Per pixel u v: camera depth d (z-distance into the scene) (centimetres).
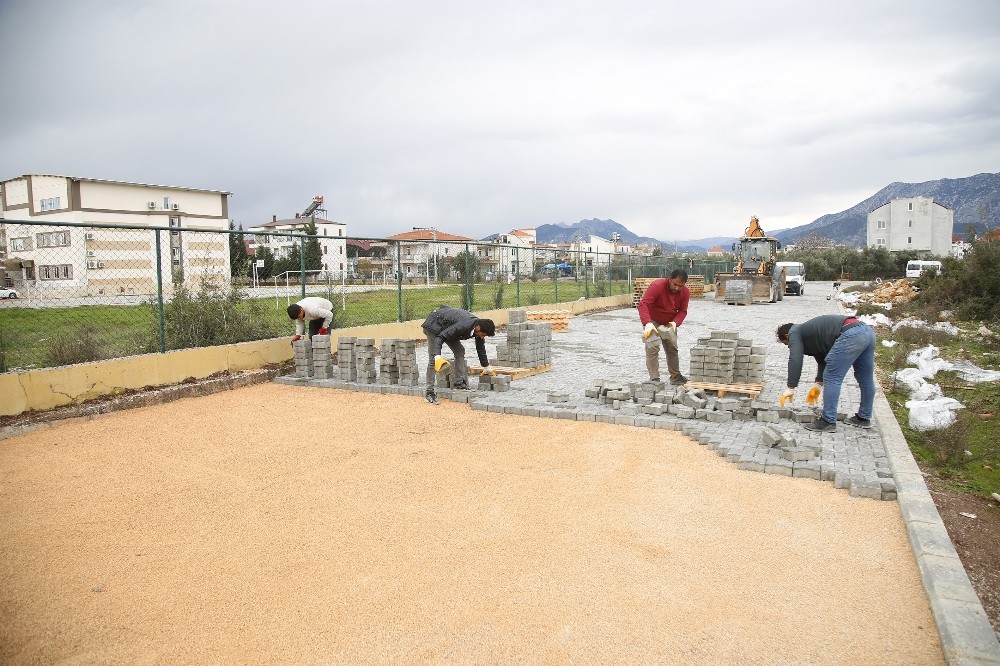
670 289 912
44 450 688
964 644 320
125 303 1102
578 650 328
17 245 1021
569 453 654
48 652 335
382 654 327
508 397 893
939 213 8125
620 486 560
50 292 1044
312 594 387
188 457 662
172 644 340
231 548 451
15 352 987
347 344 1024
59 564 430
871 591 386
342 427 774
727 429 707
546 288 2731
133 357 916
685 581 397
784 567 415
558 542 452
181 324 1117
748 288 2825
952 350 1320
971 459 630
